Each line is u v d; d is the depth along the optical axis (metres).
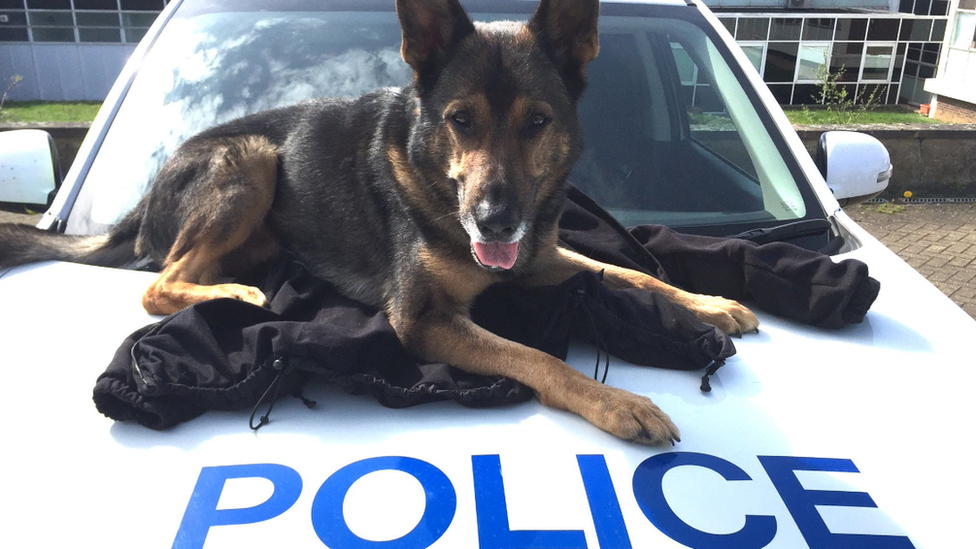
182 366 1.49
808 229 2.18
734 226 2.24
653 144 2.51
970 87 12.73
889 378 1.63
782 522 1.23
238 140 2.28
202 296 1.91
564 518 1.22
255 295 1.93
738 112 2.51
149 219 2.21
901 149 7.64
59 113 15.18
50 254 2.09
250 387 1.46
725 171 2.42
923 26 19.53
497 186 1.95
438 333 1.92
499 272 2.13
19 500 1.24
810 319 1.86
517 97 2.04
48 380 1.54
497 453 1.37
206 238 2.17
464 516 1.21
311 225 2.34
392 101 2.31
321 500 1.24
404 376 1.65
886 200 7.63
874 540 1.20
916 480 1.33
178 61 2.49
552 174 2.20
